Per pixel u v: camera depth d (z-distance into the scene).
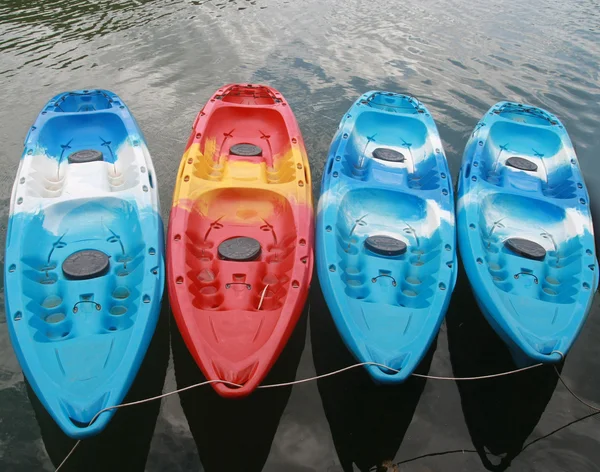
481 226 3.43
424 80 5.71
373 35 6.76
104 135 4.11
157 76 5.45
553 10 7.91
